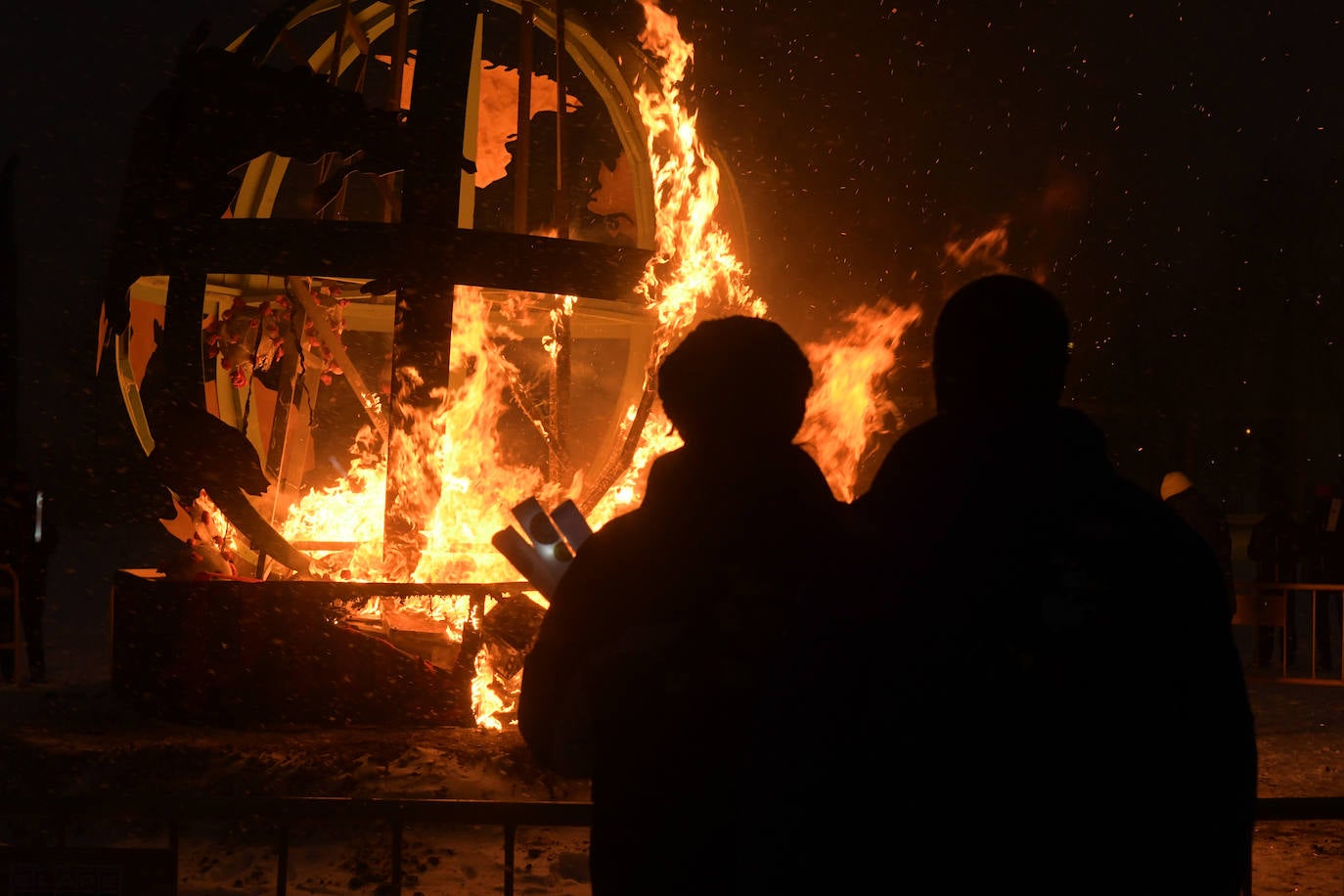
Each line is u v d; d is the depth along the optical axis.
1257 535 12.02
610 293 6.46
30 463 28.94
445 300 6.18
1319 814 2.70
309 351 7.72
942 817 1.45
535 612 5.91
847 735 1.49
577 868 4.71
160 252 6.15
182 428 6.10
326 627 6.07
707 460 1.80
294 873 4.63
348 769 5.34
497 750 5.50
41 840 4.86
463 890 4.43
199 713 6.08
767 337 1.82
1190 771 1.43
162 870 2.55
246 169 7.69
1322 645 11.60
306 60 6.94
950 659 1.46
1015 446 1.52
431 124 6.20
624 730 1.74
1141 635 1.45
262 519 6.29
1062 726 1.44
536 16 7.33
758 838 1.53
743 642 1.73
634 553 1.77
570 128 8.41
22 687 8.70
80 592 16.92
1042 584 1.46
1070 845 1.43
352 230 6.15
